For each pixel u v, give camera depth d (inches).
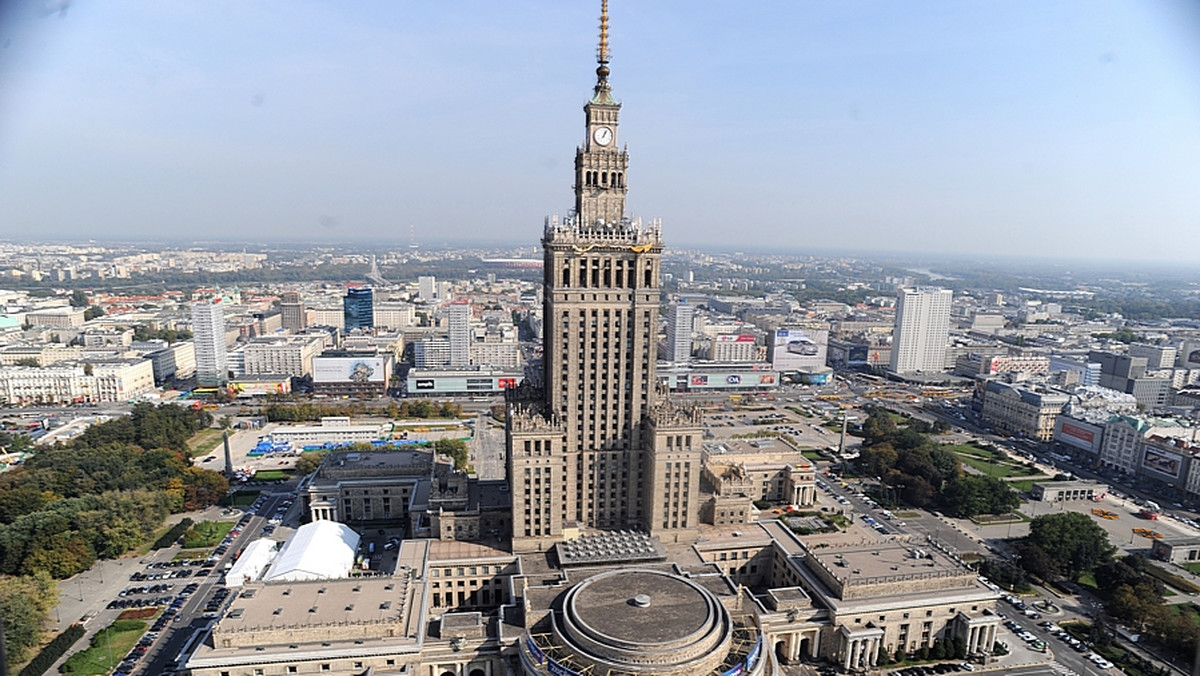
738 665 6884.8
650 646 6683.1
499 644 7401.6
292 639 7116.1
